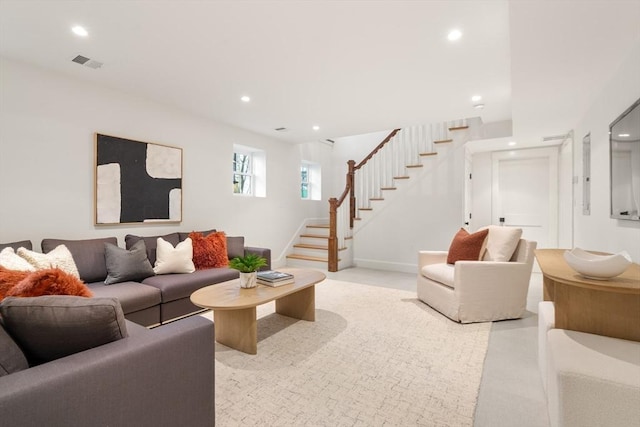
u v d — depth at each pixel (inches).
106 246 112.8
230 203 179.3
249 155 205.5
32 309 41.1
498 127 178.4
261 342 96.7
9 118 101.6
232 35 87.1
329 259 206.2
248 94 131.6
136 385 43.3
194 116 159.0
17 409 32.9
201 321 54.1
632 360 50.5
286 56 98.9
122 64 105.4
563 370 48.8
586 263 57.7
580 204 143.9
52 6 74.6
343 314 121.6
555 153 195.8
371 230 222.1
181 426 49.3
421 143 207.8
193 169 158.9
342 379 75.7
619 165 85.8
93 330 42.9
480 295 112.3
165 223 146.3
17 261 78.1
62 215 113.3
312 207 254.2
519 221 208.5
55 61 103.3
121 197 128.8
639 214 73.2
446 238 194.5
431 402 66.7
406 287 163.9
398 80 116.6
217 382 74.5
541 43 77.9
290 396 68.9
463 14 76.9
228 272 131.6
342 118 164.1
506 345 94.1
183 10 76.1
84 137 118.8
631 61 80.7
